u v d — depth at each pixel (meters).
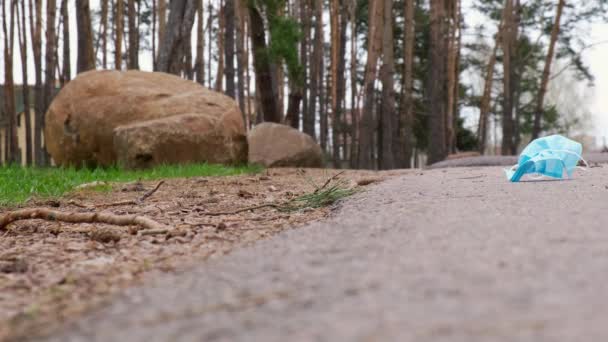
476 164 14.65
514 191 4.87
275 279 2.10
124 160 12.80
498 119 45.38
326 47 40.97
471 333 1.38
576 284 1.75
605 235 2.54
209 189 8.22
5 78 29.52
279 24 20.39
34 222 5.13
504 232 2.72
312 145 17.84
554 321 1.43
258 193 7.43
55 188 7.98
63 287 2.51
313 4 32.78
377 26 25.12
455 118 34.19
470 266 2.05
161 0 30.72
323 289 1.90
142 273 2.72
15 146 29.06
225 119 13.85
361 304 1.69
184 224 4.56
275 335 1.47
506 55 30.16
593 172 7.49
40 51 27.75
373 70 25.30
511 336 1.34
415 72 38.28
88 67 20.17
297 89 22.20
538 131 26.19
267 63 20.94
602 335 1.31
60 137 14.05
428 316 1.52
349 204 4.77
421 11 38.53
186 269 2.57
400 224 3.21
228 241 3.72
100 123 13.50
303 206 5.35
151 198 7.12
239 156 14.18
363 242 2.73
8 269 3.03
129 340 1.55
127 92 13.70
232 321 1.63
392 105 25.38
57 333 1.73
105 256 3.41
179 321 1.68
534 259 2.11
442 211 3.61
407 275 1.98
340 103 29.02
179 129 12.98
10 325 1.93
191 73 30.34
